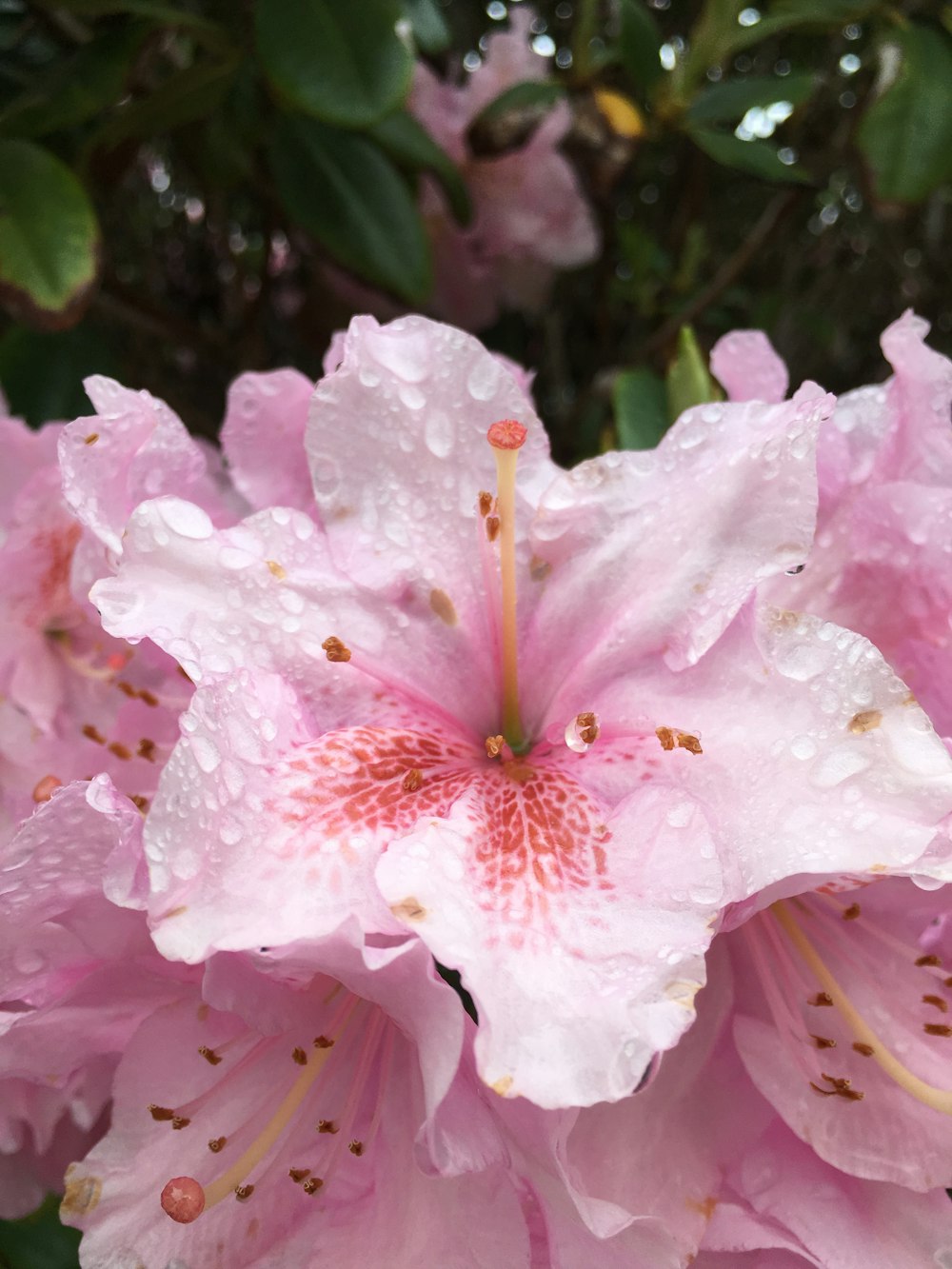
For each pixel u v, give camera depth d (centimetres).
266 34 24
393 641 16
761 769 13
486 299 34
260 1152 14
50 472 19
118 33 26
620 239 38
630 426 25
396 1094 14
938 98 27
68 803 13
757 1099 15
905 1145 15
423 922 12
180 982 14
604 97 30
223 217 34
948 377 16
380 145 29
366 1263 14
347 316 33
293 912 12
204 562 15
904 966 16
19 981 14
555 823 14
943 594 15
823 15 28
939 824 13
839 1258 14
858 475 17
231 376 34
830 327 42
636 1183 14
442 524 16
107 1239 14
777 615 14
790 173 27
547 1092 11
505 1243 13
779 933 16
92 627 20
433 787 14
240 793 13
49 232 23
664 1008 12
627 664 15
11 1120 16
